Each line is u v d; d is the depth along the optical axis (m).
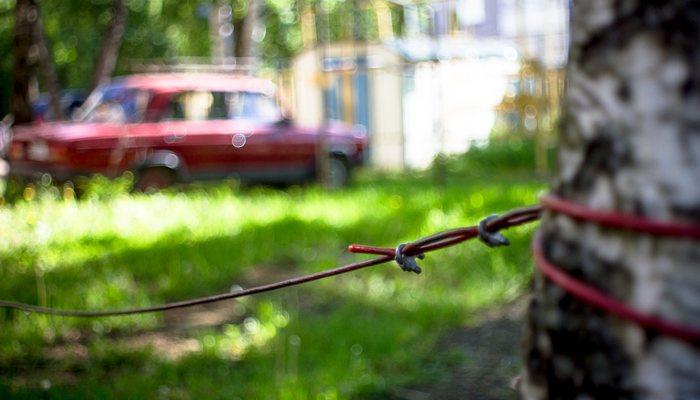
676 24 1.05
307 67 20.05
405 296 6.80
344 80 19.53
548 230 1.18
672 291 1.04
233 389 4.66
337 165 14.64
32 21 15.70
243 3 24.30
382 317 6.19
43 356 5.46
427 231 9.50
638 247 1.07
